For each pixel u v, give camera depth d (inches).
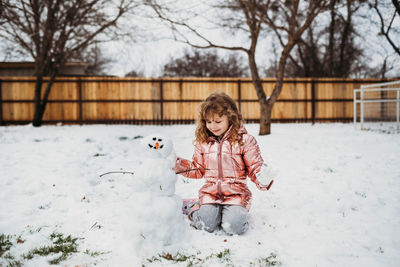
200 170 111.9
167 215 88.7
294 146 309.9
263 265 80.3
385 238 98.7
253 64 406.9
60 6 532.1
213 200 105.4
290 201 140.2
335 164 223.0
